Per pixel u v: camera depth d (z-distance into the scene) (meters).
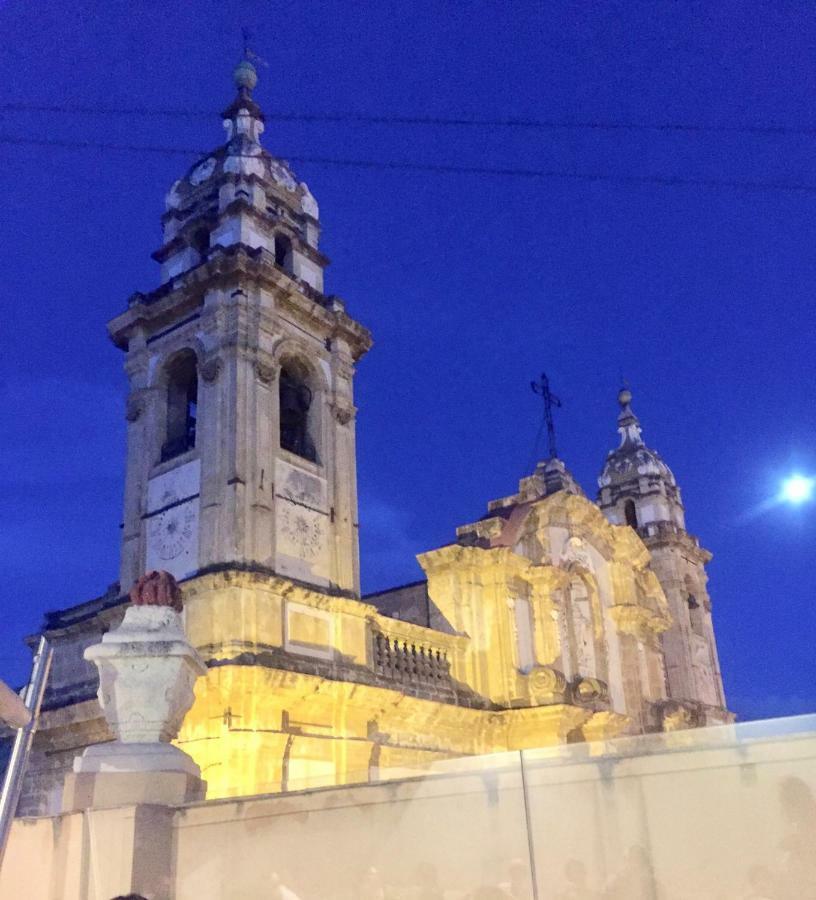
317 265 30.62
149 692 11.16
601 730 31.20
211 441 24.98
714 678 46.28
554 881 8.45
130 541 26.08
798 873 7.64
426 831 9.04
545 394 38.62
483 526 32.31
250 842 9.59
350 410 28.44
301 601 24.19
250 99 31.58
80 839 9.70
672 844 8.12
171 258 29.66
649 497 48.03
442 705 27.00
